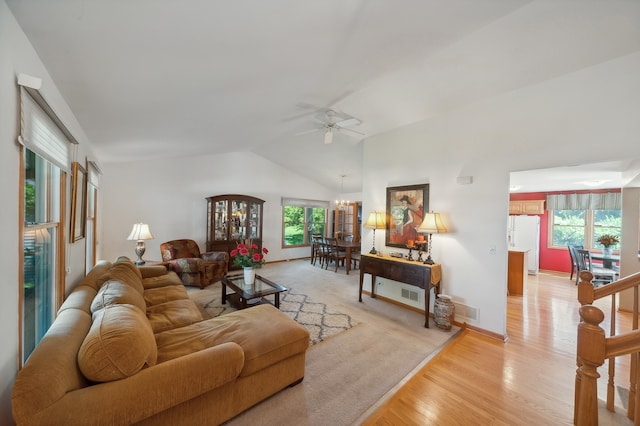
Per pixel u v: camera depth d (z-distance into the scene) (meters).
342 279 5.35
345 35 1.71
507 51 2.17
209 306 3.65
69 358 1.22
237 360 1.55
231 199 5.97
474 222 3.10
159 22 1.25
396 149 3.97
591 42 2.03
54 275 2.06
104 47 1.40
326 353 2.50
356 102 3.12
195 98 2.35
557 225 6.13
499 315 2.87
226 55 1.69
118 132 3.01
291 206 7.61
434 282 3.18
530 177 4.06
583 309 1.15
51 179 1.96
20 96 1.24
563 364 2.37
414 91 2.87
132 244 5.13
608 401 1.67
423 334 2.94
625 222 3.68
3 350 1.13
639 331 1.03
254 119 3.46
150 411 1.25
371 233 4.32
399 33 1.81
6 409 1.14
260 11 1.30
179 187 5.71
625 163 2.82
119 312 1.57
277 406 1.80
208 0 1.15
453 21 1.75
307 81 2.41
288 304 3.82
